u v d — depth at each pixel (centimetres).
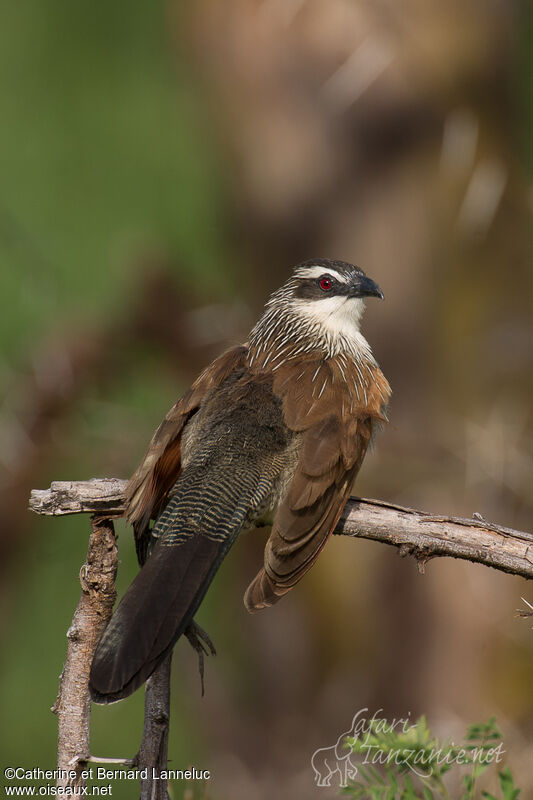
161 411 1388
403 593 1234
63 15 2038
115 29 2025
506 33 1229
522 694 1177
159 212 1891
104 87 2014
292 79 1251
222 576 1430
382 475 1201
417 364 1231
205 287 1367
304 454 661
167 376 1359
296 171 1259
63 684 542
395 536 609
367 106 1230
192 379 1338
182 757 1406
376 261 1242
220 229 1372
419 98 1218
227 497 647
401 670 1236
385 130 1230
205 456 670
